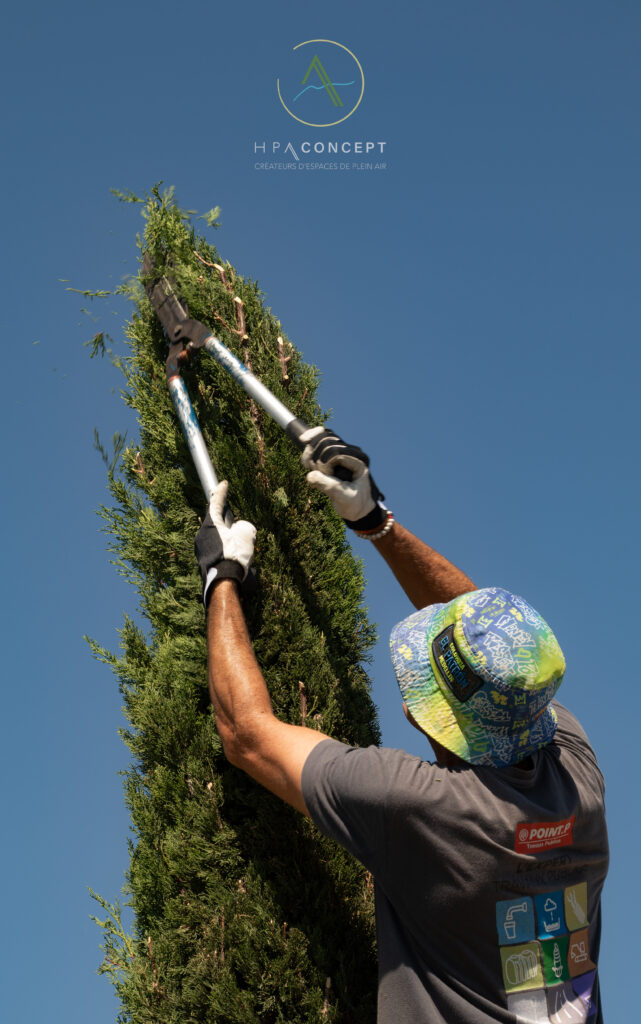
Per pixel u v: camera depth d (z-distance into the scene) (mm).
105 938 2650
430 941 1946
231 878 2559
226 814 2643
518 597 2061
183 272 3215
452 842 1896
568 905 2008
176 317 3123
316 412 3256
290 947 2445
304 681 2760
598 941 2148
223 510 2676
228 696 2205
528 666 1931
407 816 1898
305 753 2059
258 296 3357
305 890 2555
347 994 2482
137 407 3248
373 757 1979
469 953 1915
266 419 3100
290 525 3025
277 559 2889
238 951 2434
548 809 1974
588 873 2082
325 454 2445
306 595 2973
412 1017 1935
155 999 2461
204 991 2430
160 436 3105
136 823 2670
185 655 2771
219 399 3135
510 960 1911
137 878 2641
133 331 3373
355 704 2957
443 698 2051
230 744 2178
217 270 3324
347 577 3146
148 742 2736
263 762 2111
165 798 2654
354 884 2674
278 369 3213
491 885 1900
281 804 2621
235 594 2439
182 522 2947
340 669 2951
